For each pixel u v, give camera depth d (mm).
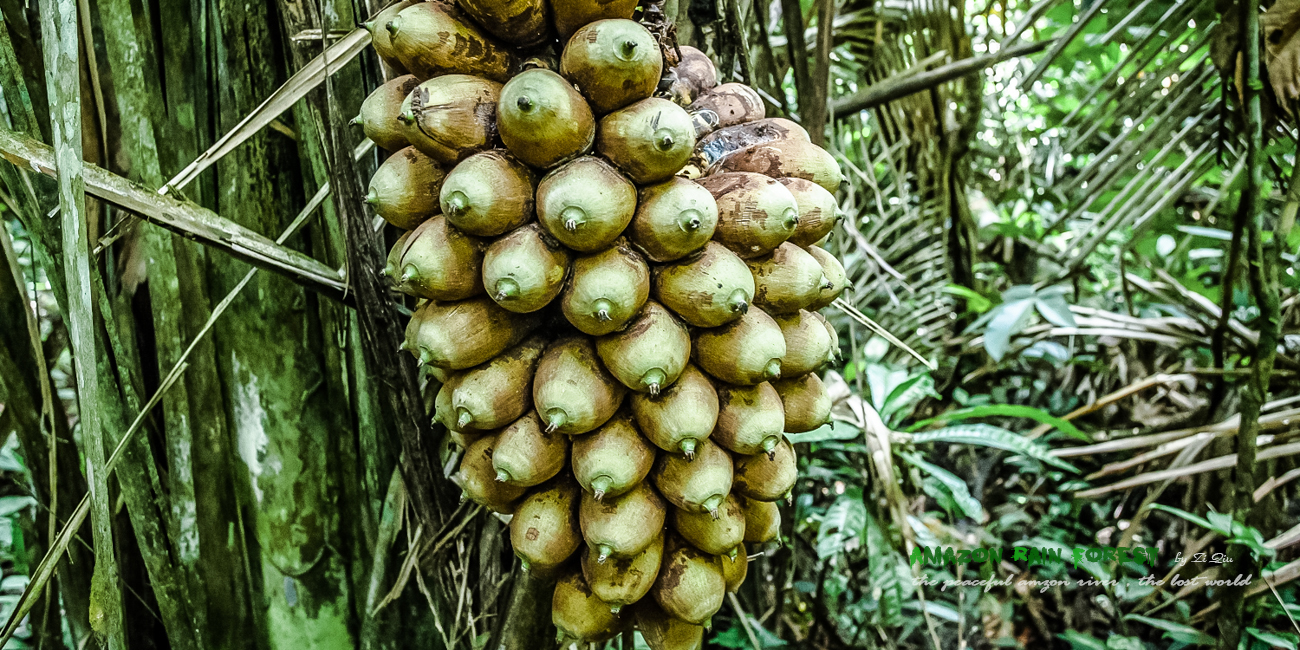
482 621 763
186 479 768
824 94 911
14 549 1255
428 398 763
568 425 519
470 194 495
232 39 742
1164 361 1869
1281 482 1290
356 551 807
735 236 536
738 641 1222
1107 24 1308
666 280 526
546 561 568
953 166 1551
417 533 753
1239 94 1032
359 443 801
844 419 1122
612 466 529
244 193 759
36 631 929
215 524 775
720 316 521
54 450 739
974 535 1677
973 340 1693
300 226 759
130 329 789
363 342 739
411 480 734
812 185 569
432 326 535
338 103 702
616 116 508
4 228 715
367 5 675
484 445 579
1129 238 1527
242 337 766
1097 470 1738
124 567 847
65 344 1114
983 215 2043
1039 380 1956
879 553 1091
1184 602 1376
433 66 530
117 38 727
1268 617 1297
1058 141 2043
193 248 761
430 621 816
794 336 572
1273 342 1006
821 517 1488
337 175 663
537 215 515
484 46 533
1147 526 1690
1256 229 983
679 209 501
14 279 788
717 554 577
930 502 1754
